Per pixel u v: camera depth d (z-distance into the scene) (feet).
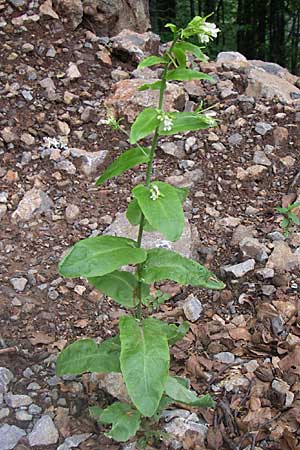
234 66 5.87
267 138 4.90
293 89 5.58
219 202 4.38
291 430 2.77
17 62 5.41
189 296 3.61
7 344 3.24
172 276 2.46
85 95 5.27
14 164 4.59
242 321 3.45
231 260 3.91
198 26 2.35
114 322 3.44
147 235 3.89
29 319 3.42
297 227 4.13
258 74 5.61
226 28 13.87
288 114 5.12
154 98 5.06
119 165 2.49
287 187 4.50
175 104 5.10
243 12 14.23
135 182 4.50
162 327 2.72
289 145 4.88
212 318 3.48
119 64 5.83
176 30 2.39
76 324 3.40
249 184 4.52
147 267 2.52
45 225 4.13
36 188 4.37
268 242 3.99
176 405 2.91
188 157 4.74
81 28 6.11
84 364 2.59
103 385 2.91
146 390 2.31
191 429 2.74
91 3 6.19
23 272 3.73
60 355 2.63
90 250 2.35
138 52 5.78
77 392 2.97
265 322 3.37
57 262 3.83
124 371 2.33
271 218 4.23
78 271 2.28
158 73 5.66
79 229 4.11
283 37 14.49
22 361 3.15
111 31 6.51
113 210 4.28
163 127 2.41
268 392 2.95
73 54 5.69
